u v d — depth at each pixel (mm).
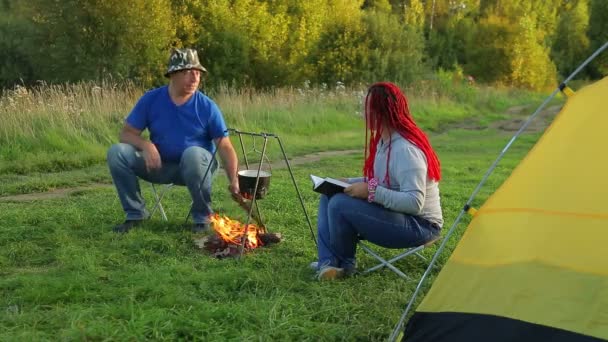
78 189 8320
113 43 23750
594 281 2920
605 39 47469
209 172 5578
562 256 3045
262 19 29000
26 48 26953
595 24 48062
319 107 17500
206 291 4016
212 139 5789
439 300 3215
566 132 3256
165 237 5273
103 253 4879
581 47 47969
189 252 4996
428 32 42844
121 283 4191
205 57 27594
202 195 5539
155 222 5707
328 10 32812
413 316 3250
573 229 3084
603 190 3080
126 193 5605
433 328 3145
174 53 5629
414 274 4535
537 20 48375
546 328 2875
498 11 43375
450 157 12672
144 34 23953
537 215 3203
